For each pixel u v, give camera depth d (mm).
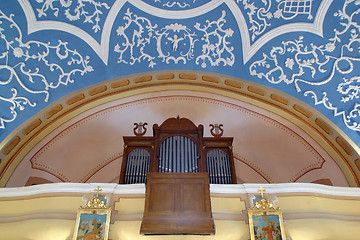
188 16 7832
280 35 7832
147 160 7770
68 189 6152
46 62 7820
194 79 8867
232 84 8703
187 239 5688
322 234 5754
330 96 7980
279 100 8594
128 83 8680
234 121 9305
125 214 5914
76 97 8391
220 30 8016
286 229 5797
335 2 7176
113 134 9219
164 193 5887
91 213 5742
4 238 5645
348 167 7992
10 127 7773
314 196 6191
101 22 7738
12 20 7199
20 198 6102
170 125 8312
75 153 8922
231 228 5840
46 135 8492
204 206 5766
